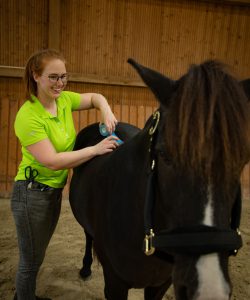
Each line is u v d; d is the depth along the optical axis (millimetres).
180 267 994
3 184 4500
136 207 1327
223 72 1009
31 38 4488
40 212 1794
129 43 4750
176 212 998
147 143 1314
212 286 899
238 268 2807
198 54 4992
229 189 964
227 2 4871
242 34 5059
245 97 992
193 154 913
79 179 2008
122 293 1642
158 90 1104
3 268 2668
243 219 4012
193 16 4859
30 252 1815
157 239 1062
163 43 4855
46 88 1658
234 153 911
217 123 929
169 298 2369
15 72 4418
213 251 943
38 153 1630
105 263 1630
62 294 2383
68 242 3188
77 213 2047
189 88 977
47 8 4441
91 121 4715
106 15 4609
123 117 4855
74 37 4578
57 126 1750
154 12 4738
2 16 4359
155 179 1184
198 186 938
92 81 4641
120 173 1478
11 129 4496
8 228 3449
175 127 969
